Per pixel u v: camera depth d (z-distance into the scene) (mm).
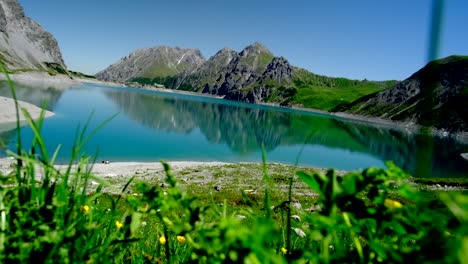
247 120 163875
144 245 1967
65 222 1306
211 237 1061
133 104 166875
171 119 129375
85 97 157750
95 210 1562
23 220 1259
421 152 728
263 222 868
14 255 1186
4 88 118812
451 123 157625
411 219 983
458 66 197625
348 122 184625
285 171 39031
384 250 1001
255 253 858
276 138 109188
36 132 1356
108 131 74625
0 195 1299
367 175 1042
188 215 1215
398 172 993
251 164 46688
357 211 1076
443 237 905
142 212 1263
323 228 1065
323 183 1086
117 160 48781
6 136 40656
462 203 715
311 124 171000
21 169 1382
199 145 77062
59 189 1356
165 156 57062
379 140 122938
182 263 1815
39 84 188875
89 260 1260
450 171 63250
